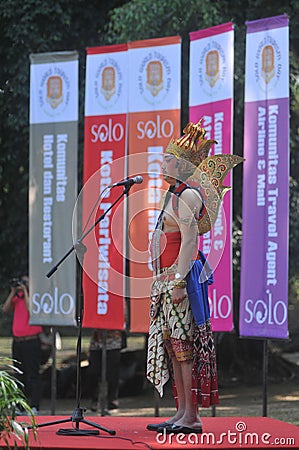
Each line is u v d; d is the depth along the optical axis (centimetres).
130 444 695
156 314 761
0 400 655
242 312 1106
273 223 1080
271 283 1081
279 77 1077
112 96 1208
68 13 1822
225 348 2077
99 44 1848
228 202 1099
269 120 1084
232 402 1764
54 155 1250
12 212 1903
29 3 1784
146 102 1178
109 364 1562
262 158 1090
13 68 1798
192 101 1155
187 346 741
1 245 1928
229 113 1115
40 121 1259
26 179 1853
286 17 1074
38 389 1412
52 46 1833
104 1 1867
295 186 1855
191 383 741
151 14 1641
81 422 796
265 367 1102
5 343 2780
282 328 1069
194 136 746
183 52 1725
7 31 1789
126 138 1201
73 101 1243
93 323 1211
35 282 1261
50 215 1252
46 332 1589
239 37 1670
